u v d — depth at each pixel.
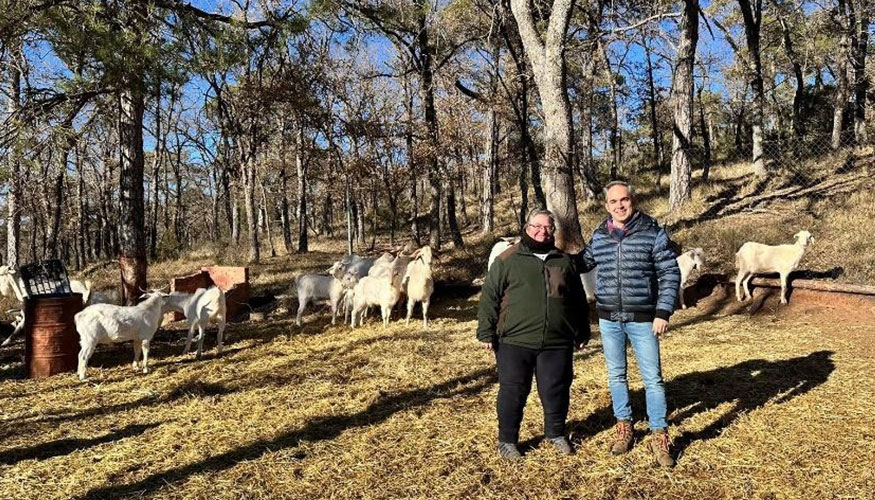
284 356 7.54
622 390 4.14
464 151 24.89
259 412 5.30
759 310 8.57
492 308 4.12
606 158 37.25
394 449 4.38
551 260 4.07
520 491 3.70
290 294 12.92
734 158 25.27
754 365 5.96
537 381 4.20
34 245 31.89
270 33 10.34
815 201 13.49
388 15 11.58
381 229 32.50
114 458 4.39
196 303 7.74
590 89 21.81
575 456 4.12
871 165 15.38
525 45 10.37
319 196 32.19
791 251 8.47
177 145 37.12
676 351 6.74
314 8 10.12
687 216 14.90
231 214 39.38
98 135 22.02
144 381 6.52
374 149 20.95
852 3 19.92
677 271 3.93
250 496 3.76
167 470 4.16
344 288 9.77
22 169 9.93
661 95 30.45
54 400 5.91
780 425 4.44
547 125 10.20
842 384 5.21
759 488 3.59
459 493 3.69
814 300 8.26
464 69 19.09
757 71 18.34
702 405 4.95
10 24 7.52
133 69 8.10
